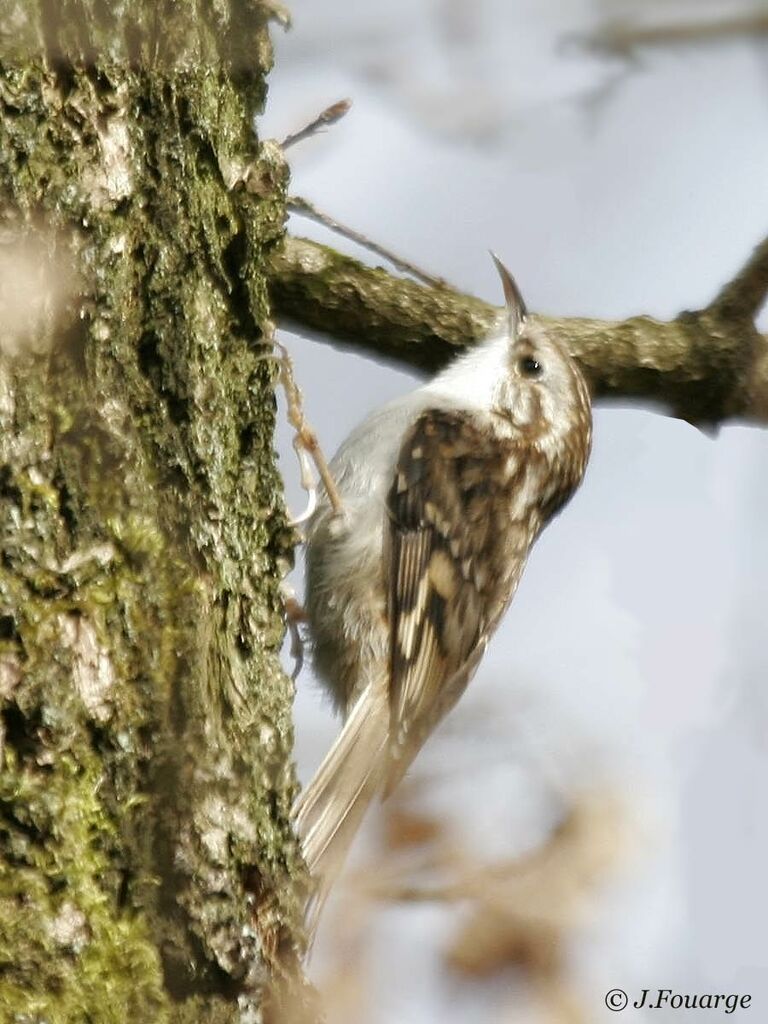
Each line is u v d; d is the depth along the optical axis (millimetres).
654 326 9086
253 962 5215
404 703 8203
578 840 7395
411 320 8719
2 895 4707
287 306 8555
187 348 5480
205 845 5145
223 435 5629
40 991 4695
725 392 8984
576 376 9070
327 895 7133
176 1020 4977
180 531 5332
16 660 4840
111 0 5316
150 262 5418
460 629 8641
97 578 5031
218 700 5336
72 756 4891
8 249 4980
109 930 4859
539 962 7191
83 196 5176
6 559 4867
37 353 4996
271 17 6066
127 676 5043
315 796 7691
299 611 8148
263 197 6016
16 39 5035
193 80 5613
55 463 5008
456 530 8711
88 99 5227
